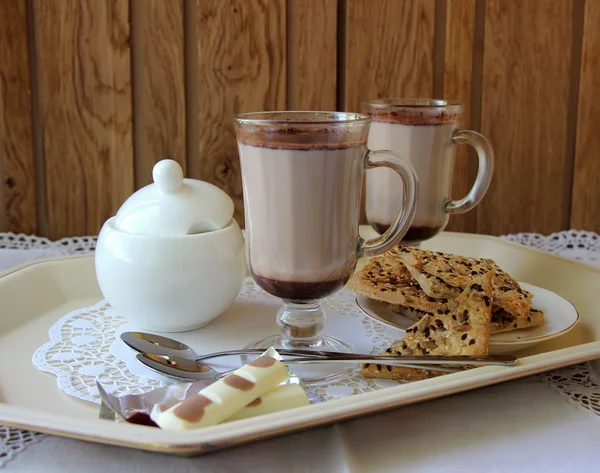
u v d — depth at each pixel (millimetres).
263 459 466
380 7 838
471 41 853
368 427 493
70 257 691
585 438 485
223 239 591
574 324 574
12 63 803
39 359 556
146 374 540
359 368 554
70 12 799
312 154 519
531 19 853
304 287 545
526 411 509
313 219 531
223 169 855
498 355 531
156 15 812
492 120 873
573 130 886
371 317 588
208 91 833
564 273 690
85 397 511
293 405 483
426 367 519
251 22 822
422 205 664
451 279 585
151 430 444
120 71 817
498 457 468
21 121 817
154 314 585
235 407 468
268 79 837
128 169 839
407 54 851
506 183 889
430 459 466
